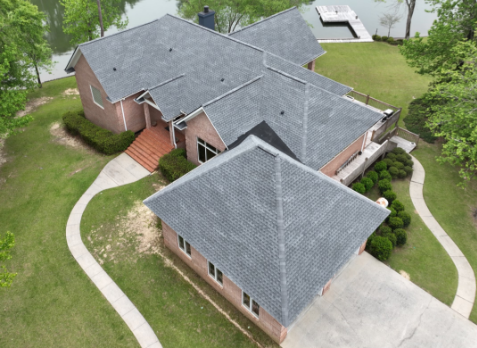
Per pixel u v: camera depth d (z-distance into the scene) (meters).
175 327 18.72
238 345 17.94
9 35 30.11
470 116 22.47
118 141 29.55
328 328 18.30
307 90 24.36
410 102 35.56
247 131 23.73
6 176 28.00
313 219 17.47
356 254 21.70
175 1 69.38
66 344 18.11
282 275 15.61
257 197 17.47
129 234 23.45
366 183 25.67
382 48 46.31
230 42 28.53
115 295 20.16
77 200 25.86
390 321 18.62
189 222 18.83
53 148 30.91
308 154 22.34
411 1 45.88
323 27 57.31
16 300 19.92
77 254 22.27
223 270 17.00
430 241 22.75
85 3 38.56
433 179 27.03
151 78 29.88
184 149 29.25
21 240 23.09
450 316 18.88
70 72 30.98
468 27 29.91
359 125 24.77
